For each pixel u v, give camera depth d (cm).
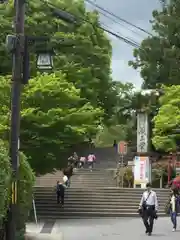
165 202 3178
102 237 1902
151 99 4900
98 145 6397
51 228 2252
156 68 5494
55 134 2558
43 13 3188
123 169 3978
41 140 2530
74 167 4547
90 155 4788
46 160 2652
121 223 2545
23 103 2495
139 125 4016
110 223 2548
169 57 5334
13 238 1253
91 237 1902
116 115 5247
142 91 4975
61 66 3183
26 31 3111
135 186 3672
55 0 3484
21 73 1290
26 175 1534
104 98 4516
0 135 2138
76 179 4106
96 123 2766
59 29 3362
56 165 2730
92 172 4284
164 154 4653
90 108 2708
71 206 3019
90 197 3133
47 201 3028
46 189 3228
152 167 4062
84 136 2669
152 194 1980
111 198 3150
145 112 4022
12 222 1255
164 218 2825
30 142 2530
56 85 2505
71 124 2577
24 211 1539
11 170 1249
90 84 3397
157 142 4319
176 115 4325
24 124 2483
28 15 3167
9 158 1240
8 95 2359
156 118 4350
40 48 1305
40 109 2525
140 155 3925
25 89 2475
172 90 4459
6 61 2961
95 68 3850
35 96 2473
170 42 5522
